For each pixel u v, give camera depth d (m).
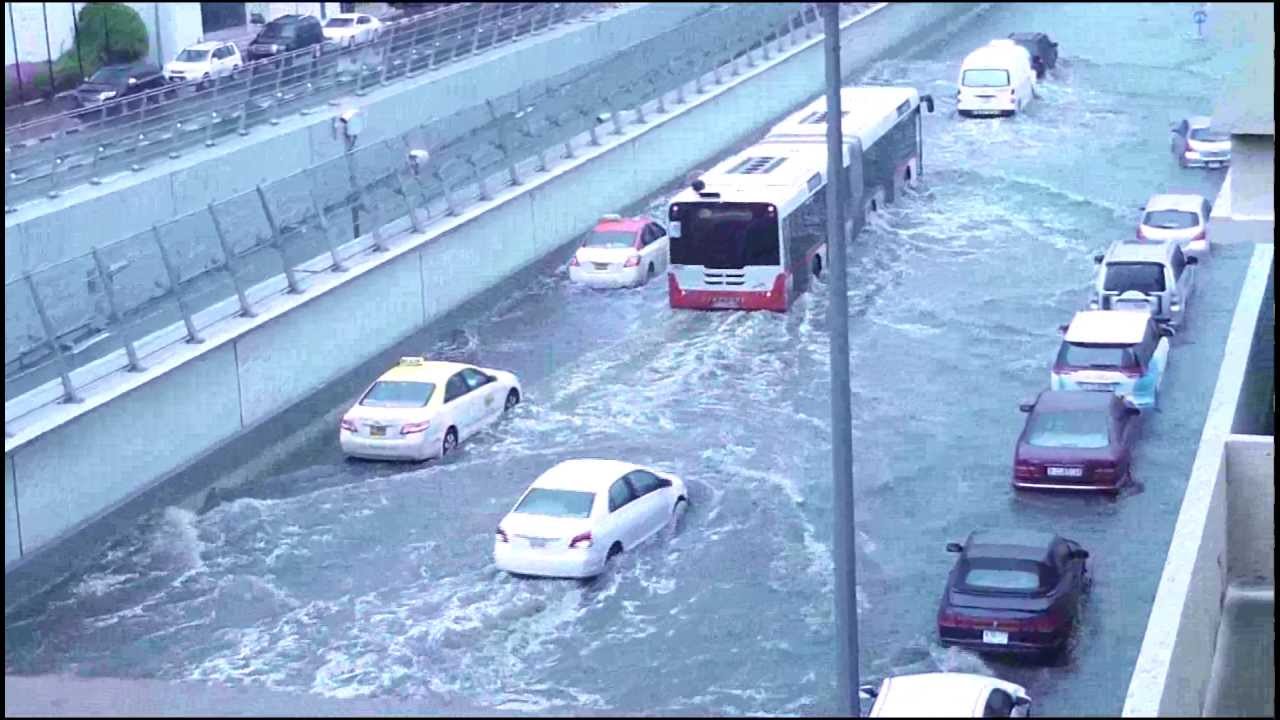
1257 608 35.56
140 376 38.94
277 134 62.50
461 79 76.06
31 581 35.12
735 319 51.31
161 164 57.66
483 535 36.84
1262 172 33.25
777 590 33.62
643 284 55.25
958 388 45.00
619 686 29.92
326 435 43.88
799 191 52.28
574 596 33.66
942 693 24.83
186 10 84.62
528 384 46.44
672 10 98.75
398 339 48.91
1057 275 54.09
